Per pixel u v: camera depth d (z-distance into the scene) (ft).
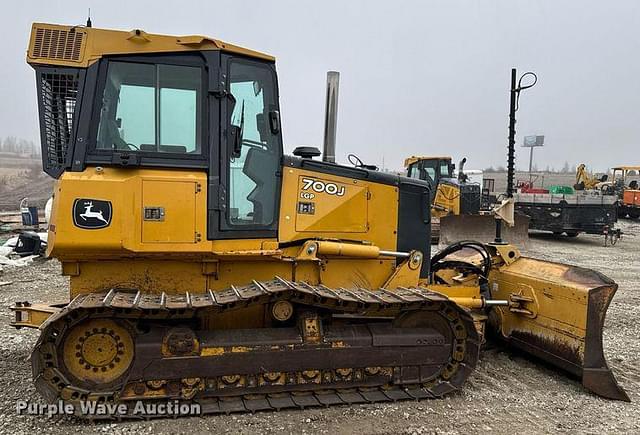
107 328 13.70
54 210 13.76
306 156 16.84
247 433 13.14
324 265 16.84
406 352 15.51
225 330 14.82
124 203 13.69
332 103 18.54
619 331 23.67
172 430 13.19
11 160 280.92
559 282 17.19
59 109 14.16
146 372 13.70
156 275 14.99
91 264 14.53
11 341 19.89
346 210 17.07
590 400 15.83
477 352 15.80
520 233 51.13
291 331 15.05
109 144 14.03
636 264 44.14
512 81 19.89
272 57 15.61
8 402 14.56
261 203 15.69
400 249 18.13
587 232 59.52
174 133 14.43
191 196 14.24
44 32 14.03
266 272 16.14
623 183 101.45
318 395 15.03
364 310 15.34
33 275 33.50
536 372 17.99
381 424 13.82
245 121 15.42
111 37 14.14
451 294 19.02
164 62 14.39
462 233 50.42
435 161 61.31
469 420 14.24
